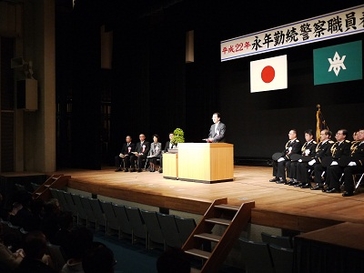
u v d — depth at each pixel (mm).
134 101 13008
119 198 7465
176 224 5492
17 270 2672
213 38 12258
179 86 12445
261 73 10945
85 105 12359
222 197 6051
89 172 10992
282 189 6863
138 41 12883
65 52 13523
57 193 8531
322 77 9555
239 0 10883
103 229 7570
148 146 10805
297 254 3367
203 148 7750
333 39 9539
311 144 7352
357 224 4031
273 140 11211
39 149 11633
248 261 4320
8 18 11508
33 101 11406
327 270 3145
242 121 12000
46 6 11422
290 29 9992
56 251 3512
